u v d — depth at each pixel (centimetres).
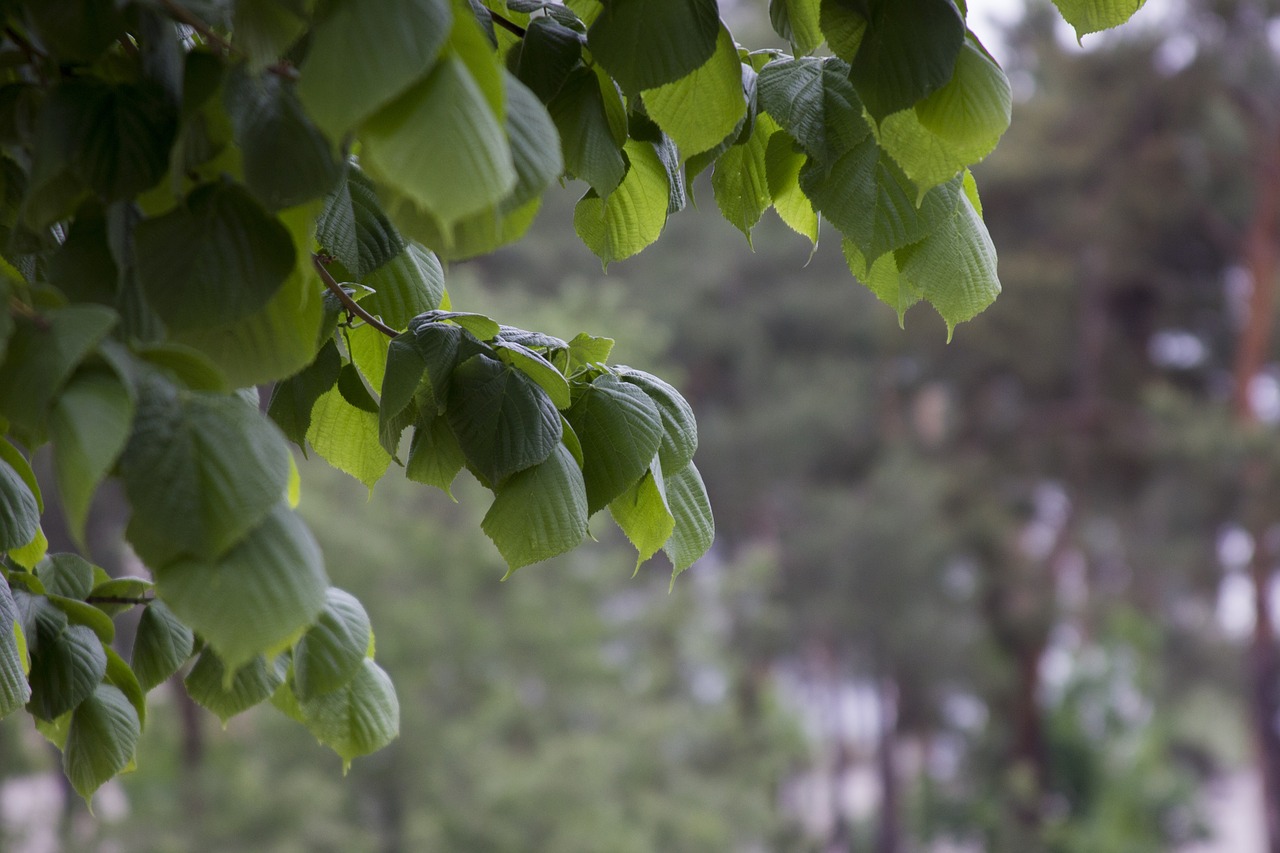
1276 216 2255
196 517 80
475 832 1328
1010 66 2473
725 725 1792
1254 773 3017
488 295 1534
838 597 2430
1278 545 2098
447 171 81
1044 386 2559
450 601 1418
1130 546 2347
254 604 81
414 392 123
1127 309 2586
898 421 2933
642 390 130
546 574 1563
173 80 98
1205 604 2398
